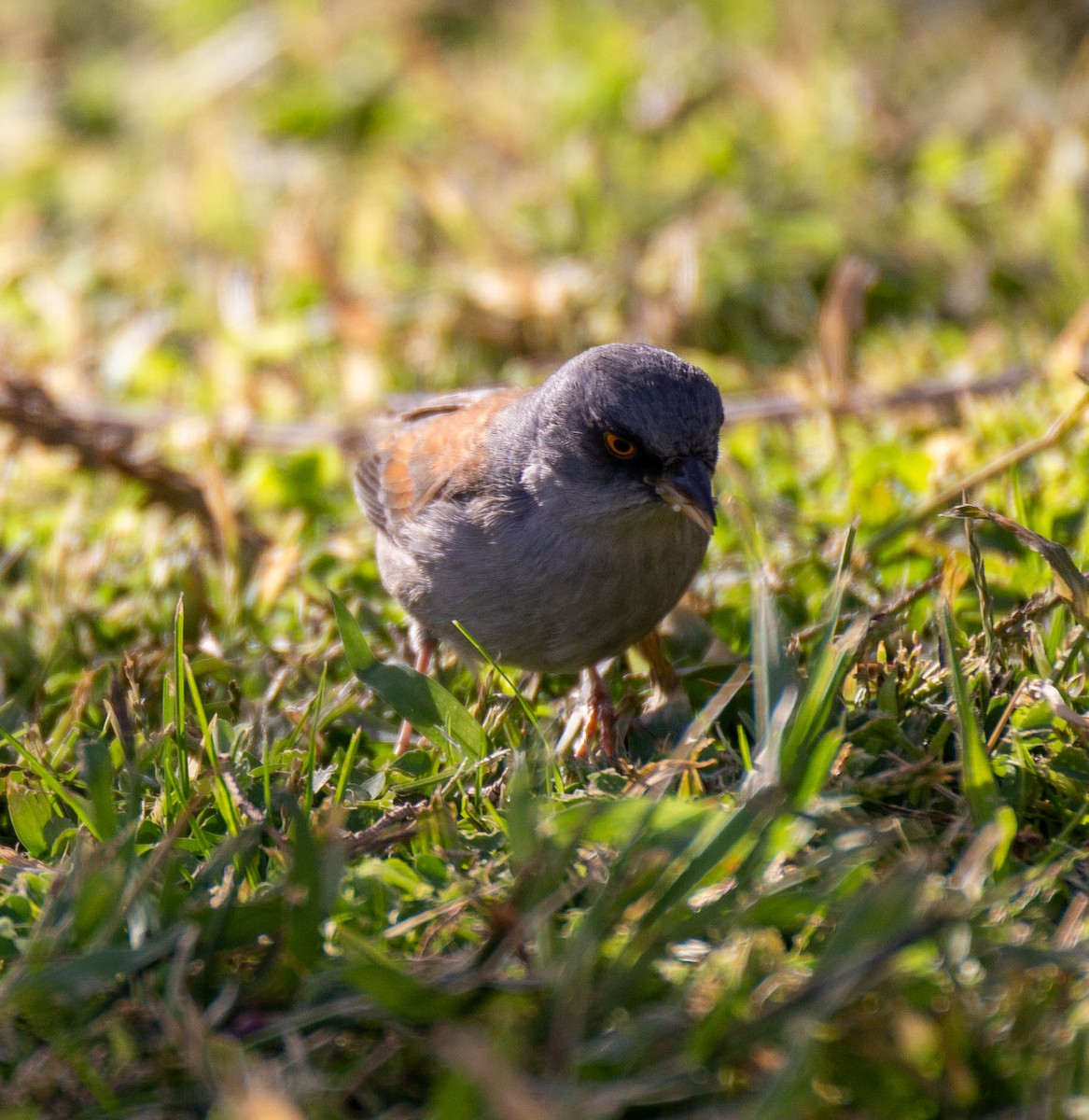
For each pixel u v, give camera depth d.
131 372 14.54
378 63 19.67
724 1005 5.57
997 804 6.95
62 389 14.02
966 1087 5.54
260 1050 6.07
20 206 17.97
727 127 17.20
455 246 16.03
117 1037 5.86
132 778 7.14
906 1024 5.58
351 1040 6.05
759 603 7.50
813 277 15.22
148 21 22.39
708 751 8.13
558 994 5.70
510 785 7.36
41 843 7.43
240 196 17.36
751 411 12.77
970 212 15.71
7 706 8.69
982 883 6.64
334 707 8.39
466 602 8.98
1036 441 9.61
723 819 6.43
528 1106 4.97
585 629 8.81
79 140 19.80
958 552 9.04
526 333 14.78
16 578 11.17
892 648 8.55
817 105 17.47
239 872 6.77
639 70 18.53
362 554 10.88
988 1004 5.88
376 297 15.28
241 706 8.76
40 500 12.28
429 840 7.14
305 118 18.88
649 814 6.30
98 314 15.77
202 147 18.30
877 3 20.23
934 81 18.56
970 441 11.26
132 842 6.75
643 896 6.25
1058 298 14.37
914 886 5.73
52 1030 6.04
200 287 15.97
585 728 8.48
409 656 9.73
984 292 14.79
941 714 7.86
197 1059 5.68
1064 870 6.84
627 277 14.97
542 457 8.64
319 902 6.13
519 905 6.19
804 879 6.46
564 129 17.92
